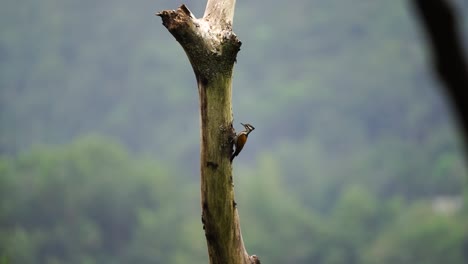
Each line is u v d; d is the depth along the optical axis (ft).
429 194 473.67
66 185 397.19
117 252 403.95
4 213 327.26
